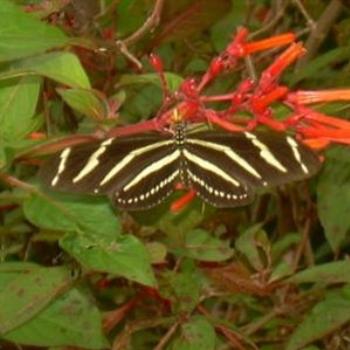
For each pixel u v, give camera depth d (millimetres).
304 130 471
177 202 492
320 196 618
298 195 688
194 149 447
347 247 739
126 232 548
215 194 443
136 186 441
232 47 476
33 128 500
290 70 727
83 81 481
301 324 565
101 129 483
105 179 438
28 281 531
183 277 559
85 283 578
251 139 447
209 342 553
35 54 457
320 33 696
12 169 563
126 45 545
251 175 442
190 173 445
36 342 540
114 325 612
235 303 645
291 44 521
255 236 593
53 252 626
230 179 444
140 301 606
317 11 781
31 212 476
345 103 487
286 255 687
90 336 544
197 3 574
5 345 625
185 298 559
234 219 676
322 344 662
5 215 592
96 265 462
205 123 472
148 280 461
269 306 635
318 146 470
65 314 544
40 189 484
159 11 543
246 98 468
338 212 615
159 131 462
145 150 447
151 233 553
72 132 582
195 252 560
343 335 626
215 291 588
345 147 605
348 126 471
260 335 667
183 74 698
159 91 640
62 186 431
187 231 559
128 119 646
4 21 446
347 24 750
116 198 438
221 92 652
